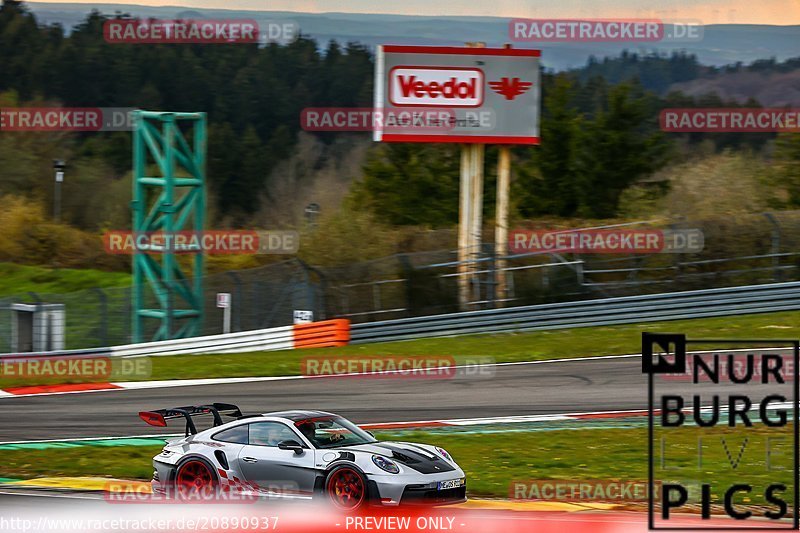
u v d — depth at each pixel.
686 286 117.69
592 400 68.88
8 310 119.31
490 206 168.62
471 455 53.88
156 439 61.69
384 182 176.75
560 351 89.75
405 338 101.38
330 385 79.19
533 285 112.69
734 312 102.06
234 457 42.88
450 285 111.00
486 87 111.06
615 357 85.75
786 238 120.12
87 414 71.06
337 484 40.56
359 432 44.34
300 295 111.38
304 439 42.34
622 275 120.56
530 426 61.38
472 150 112.75
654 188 172.12
